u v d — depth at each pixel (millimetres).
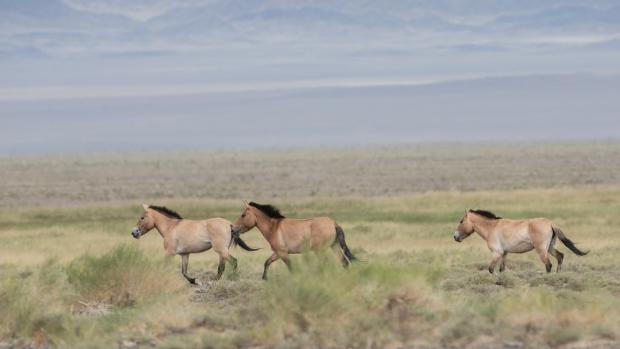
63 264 23531
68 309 15305
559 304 13062
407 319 12367
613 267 21422
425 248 28453
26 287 14516
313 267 13430
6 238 38562
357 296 12828
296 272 13031
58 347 11992
